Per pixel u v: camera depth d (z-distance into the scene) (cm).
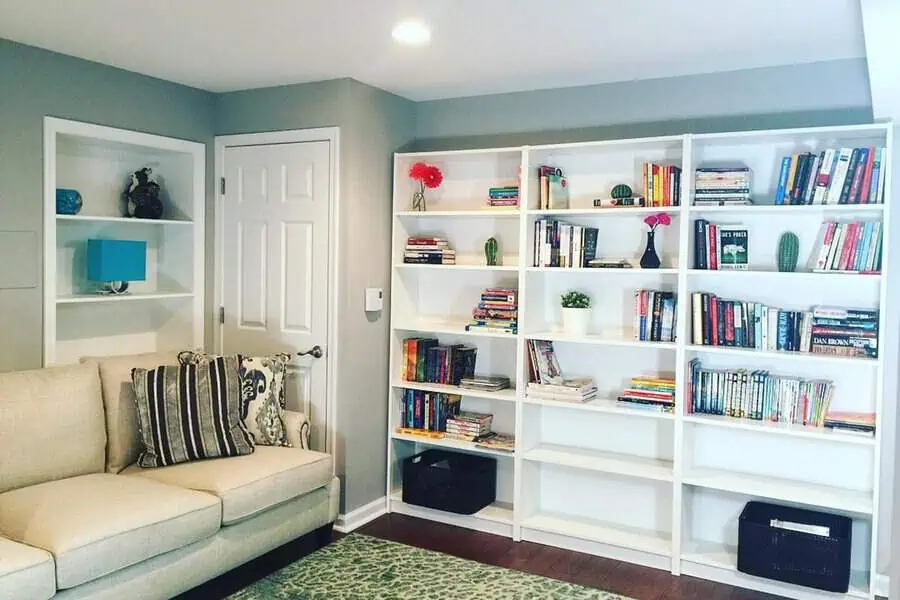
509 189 407
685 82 374
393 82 401
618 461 385
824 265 333
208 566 307
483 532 407
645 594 334
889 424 332
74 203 378
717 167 366
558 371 409
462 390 413
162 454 338
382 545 384
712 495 376
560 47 331
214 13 293
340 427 402
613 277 396
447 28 307
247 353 434
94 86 371
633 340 370
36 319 353
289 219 415
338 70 379
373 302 417
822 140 344
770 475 363
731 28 300
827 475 351
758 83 358
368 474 422
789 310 351
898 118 323
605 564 368
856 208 319
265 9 287
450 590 333
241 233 433
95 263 390
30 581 239
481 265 422
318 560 362
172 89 411
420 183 443
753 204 358
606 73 375
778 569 331
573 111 404
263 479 329
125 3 283
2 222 336
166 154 432
